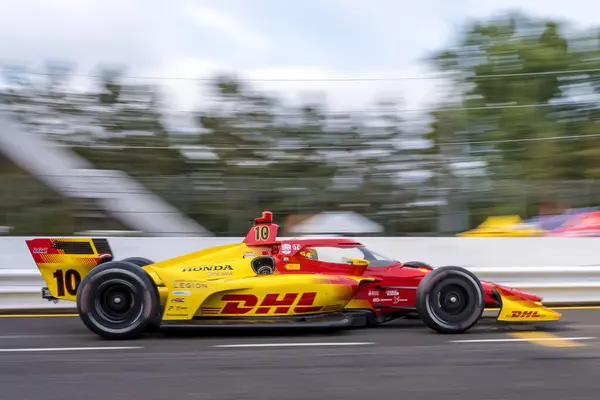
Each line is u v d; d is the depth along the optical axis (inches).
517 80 514.6
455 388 179.0
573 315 323.6
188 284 257.1
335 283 267.9
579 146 506.0
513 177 472.1
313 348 235.6
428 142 459.2
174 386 180.2
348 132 472.1
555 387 180.5
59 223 406.9
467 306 268.4
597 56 548.7
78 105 482.9
